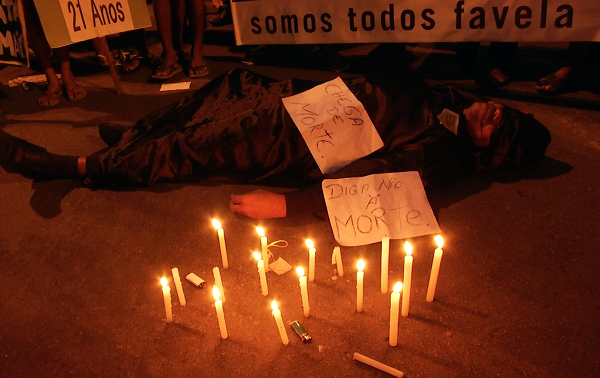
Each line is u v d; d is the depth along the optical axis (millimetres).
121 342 2066
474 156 2811
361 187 2496
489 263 2363
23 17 3678
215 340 2051
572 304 2133
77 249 2570
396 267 2354
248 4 4219
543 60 4512
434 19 3746
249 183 2979
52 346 2066
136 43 4906
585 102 3758
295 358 1959
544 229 2559
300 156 2719
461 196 2820
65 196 2938
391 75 4457
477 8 3602
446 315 2107
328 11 4012
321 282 2293
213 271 2162
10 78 4840
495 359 1919
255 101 2830
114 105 4141
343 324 2092
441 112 2691
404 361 1930
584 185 2859
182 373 1930
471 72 4383
